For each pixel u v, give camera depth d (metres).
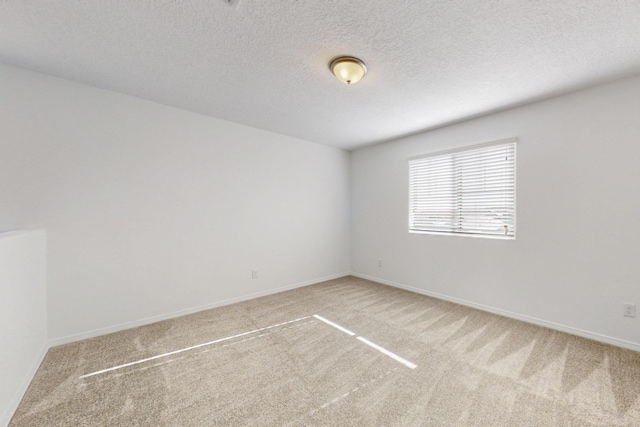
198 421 1.39
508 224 2.79
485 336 2.32
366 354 2.04
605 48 1.70
